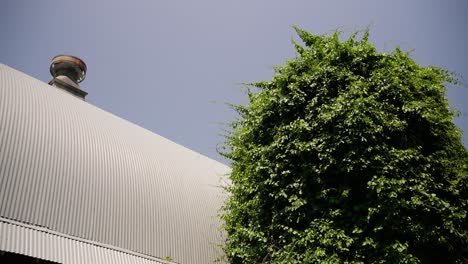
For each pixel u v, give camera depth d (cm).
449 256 1349
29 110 1567
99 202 1522
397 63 1484
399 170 1277
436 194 1355
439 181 1367
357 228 1234
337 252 1240
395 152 1288
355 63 1449
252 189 1473
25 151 1406
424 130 1417
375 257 1227
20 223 1251
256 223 1456
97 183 1566
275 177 1420
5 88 1576
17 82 1691
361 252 1234
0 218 1215
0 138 1366
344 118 1325
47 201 1362
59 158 1502
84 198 1481
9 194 1276
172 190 1845
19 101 1568
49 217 1338
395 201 1223
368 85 1388
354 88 1359
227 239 1620
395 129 1322
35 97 1680
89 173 1566
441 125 1427
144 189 1727
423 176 1299
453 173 1396
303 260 1276
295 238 1326
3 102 1497
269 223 1436
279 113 1473
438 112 1430
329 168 1333
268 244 1411
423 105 1373
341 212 1279
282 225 1357
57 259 1223
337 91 1416
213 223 1878
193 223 1802
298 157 1400
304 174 1354
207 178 2098
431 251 1353
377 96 1369
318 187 1351
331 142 1333
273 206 1414
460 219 1312
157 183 1809
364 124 1302
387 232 1253
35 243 1220
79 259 1290
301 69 1500
